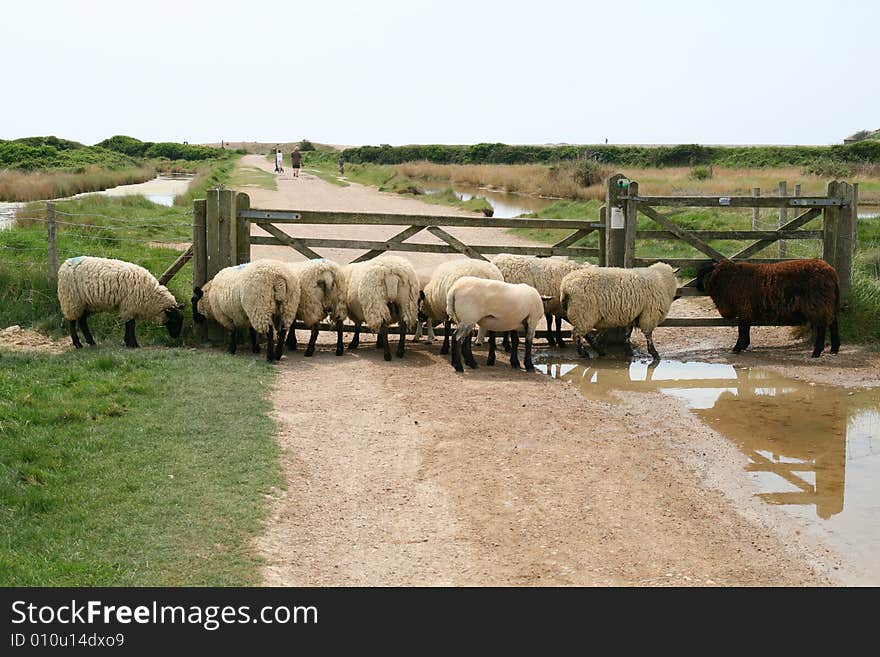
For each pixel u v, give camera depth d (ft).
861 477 25.12
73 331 38.22
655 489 23.94
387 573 18.76
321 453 25.80
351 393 32.45
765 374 37.68
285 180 174.91
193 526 20.06
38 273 44.01
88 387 29.58
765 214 80.84
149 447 24.75
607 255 42.78
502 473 24.80
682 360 40.47
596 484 24.18
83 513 20.25
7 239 56.13
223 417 27.89
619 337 41.63
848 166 176.45
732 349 42.80
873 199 118.83
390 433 27.96
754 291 40.19
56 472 22.49
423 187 158.61
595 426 29.48
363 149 312.29
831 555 20.04
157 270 52.08
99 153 273.54
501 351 41.37
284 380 33.96
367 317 37.35
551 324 43.11
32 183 123.65
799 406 32.53
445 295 37.88
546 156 263.29
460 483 23.97
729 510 22.63
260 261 36.55
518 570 19.06
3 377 30.22
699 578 18.85
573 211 97.19
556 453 26.61
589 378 36.60
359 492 23.09
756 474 25.31
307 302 37.60
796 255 58.29
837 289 39.75
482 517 21.79
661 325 42.22
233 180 163.43
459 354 36.22
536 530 21.12
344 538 20.34
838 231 43.19
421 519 21.57
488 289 35.68
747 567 19.43
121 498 21.22
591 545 20.38
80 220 70.08
